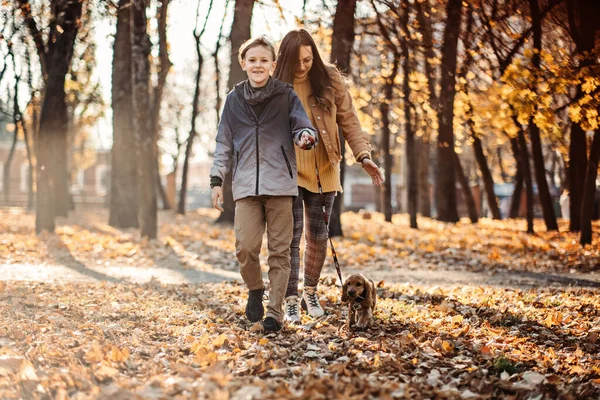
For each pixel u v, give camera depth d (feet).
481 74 57.82
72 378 12.69
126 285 28.22
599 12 44.42
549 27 51.34
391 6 44.24
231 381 12.28
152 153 51.47
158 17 50.29
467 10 47.09
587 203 48.88
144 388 11.99
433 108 50.60
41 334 16.61
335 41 47.50
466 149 134.31
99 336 16.47
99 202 160.56
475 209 87.51
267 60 17.10
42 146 54.08
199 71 89.10
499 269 37.70
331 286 27.27
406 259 41.86
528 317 21.33
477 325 19.98
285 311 19.48
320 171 19.53
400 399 11.82
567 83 37.86
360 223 80.64
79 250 44.14
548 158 130.31
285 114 17.26
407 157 72.13
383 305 22.12
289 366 14.05
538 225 80.64
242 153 17.20
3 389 12.27
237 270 36.37
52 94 53.72
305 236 20.15
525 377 14.02
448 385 13.30
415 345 16.46
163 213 106.01
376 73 53.67
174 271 35.58
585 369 15.52
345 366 13.76
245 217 17.29
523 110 38.42
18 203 151.43
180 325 18.78
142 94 50.60
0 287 24.75
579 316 21.93
